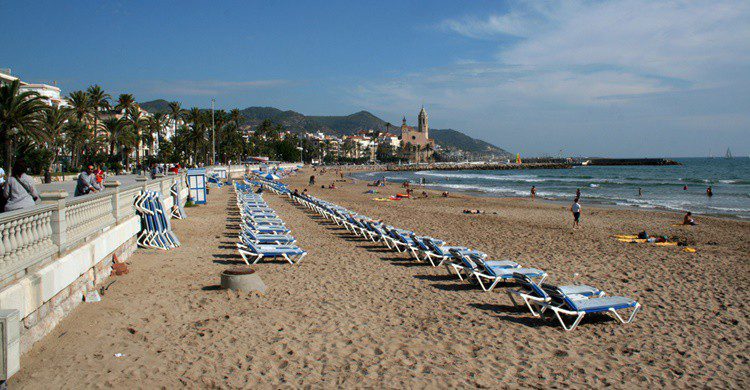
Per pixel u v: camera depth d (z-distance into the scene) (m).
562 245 15.79
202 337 6.79
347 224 17.92
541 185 63.81
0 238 5.30
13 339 4.97
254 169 83.31
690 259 13.57
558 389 5.66
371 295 9.38
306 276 10.73
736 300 9.56
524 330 7.65
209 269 10.85
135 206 12.12
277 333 7.09
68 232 7.36
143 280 9.44
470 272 10.19
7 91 32.91
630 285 10.70
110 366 5.67
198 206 25.17
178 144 89.25
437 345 6.89
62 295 6.91
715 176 92.19
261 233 15.27
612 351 6.91
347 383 5.60
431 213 26.66
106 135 61.84
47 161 38.88
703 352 6.94
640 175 99.31
